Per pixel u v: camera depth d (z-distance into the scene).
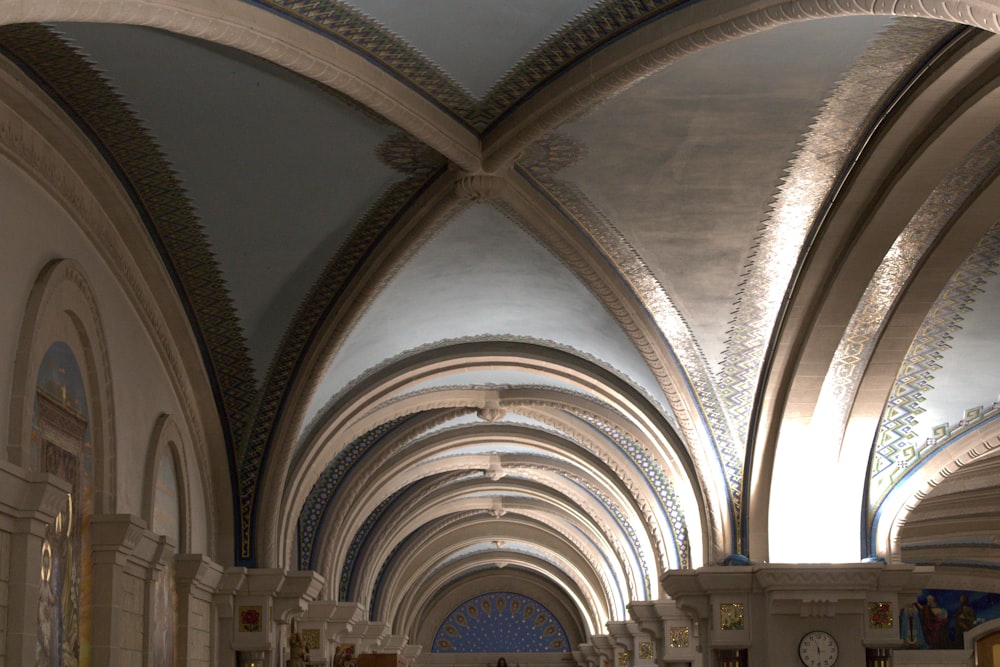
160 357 11.70
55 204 9.05
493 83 9.22
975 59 8.39
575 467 20.38
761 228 11.33
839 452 13.53
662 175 10.62
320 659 17.59
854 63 8.81
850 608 13.28
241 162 10.09
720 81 9.11
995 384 13.02
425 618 36.00
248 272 11.64
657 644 18.53
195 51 8.48
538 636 35.94
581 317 13.28
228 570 12.99
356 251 11.51
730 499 13.81
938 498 19.11
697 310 12.55
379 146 10.05
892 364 12.67
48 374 8.48
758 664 13.30
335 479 17.67
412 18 8.27
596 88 8.83
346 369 13.70
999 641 22.31
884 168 10.05
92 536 9.20
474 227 11.48
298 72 8.38
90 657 9.02
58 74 8.59
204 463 12.99
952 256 11.06
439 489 22.00
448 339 14.22
